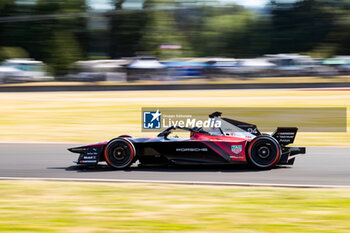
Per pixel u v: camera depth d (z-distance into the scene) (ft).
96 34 423.64
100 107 141.08
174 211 39.75
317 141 83.76
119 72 285.84
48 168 59.88
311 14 462.60
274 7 484.74
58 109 137.80
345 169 56.90
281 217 37.76
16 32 375.66
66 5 386.93
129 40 424.05
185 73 283.38
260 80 271.28
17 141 86.99
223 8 488.85
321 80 265.95
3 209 40.83
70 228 35.63
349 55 437.58
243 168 57.62
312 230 34.55
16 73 264.11
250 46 471.62
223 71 284.20
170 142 56.70
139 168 58.70
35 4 386.32
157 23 425.28
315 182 49.93
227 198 43.50
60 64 355.36
